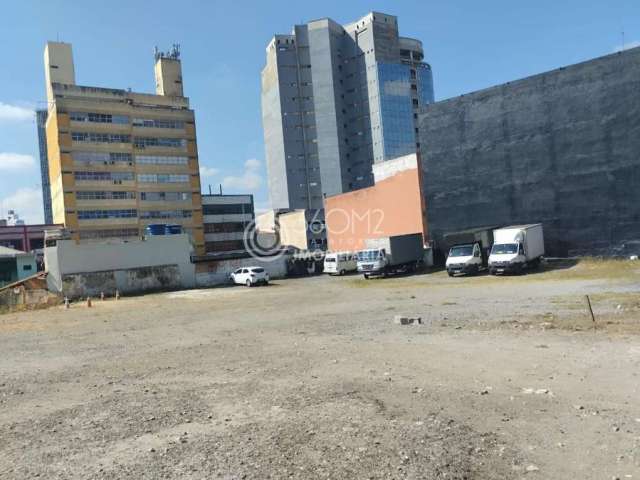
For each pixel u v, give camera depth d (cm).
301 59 12288
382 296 2470
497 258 3097
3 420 705
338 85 12225
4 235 7031
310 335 1338
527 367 827
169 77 9425
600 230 3612
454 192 4497
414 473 452
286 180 12038
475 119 4347
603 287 2116
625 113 3478
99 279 3953
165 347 1297
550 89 3872
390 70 11938
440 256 4466
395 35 12294
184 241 4406
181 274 4356
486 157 4281
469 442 523
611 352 892
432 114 4644
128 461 519
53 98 7806
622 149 3497
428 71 13000
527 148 4019
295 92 12194
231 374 911
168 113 8500
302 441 547
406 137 11919
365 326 1446
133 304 2967
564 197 3806
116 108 8088
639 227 3412
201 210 8675
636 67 3422
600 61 3600
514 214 4103
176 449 545
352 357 995
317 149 12156
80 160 7744
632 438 514
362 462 481
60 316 2469
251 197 9606
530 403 643
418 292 2552
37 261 5334
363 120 12138
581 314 1386
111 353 1255
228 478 461
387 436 548
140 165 8212
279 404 695
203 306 2555
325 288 3328
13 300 3331
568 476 441
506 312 1542
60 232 4384
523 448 504
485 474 448
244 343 1276
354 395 719
